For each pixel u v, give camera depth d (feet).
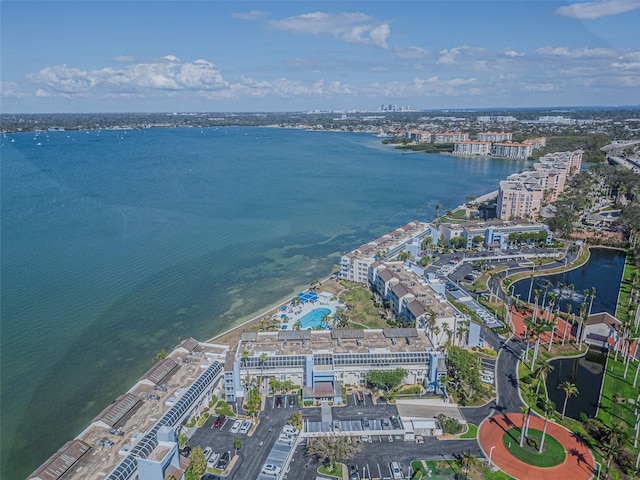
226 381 638.12
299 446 559.38
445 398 641.40
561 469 516.73
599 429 576.20
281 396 652.07
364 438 569.23
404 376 652.07
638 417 556.51
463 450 547.90
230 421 601.21
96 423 538.47
